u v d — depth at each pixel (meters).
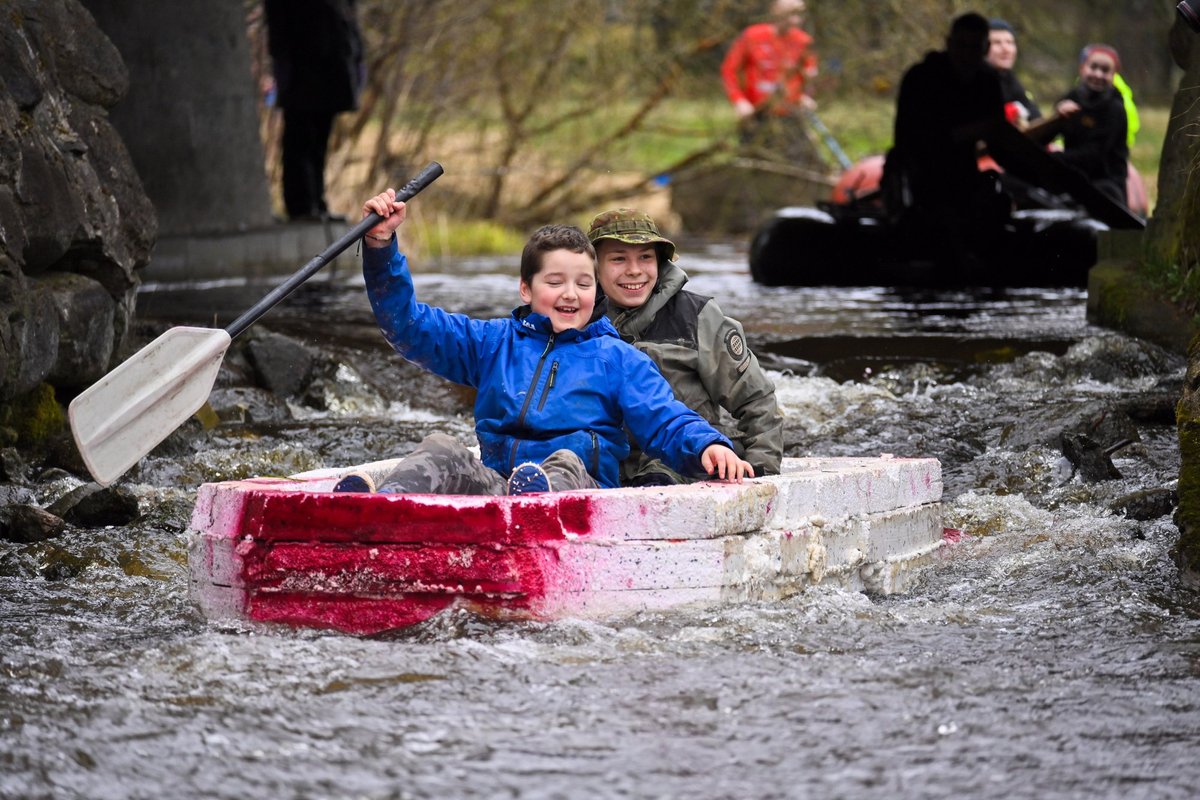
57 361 17.30
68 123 18.08
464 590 10.42
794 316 27.86
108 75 19.34
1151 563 12.94
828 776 8.02
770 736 8.61
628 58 56.31
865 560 11.95
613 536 10.46
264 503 10.61
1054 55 62.00
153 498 15.50
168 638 10.72
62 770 8.07
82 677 9.66
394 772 8.06
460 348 12.63
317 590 10.55
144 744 8.46
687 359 13.41
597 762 8.20
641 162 60.12
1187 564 12.37
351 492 10.78
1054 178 31.84
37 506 14.24
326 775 8.02
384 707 9.05
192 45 32.84
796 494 11.32
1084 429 17.66
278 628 10.64
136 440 11.70
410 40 49.12
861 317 27.59
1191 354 14.62
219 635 10.50
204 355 11.97
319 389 20.73
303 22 35.38
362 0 48.72
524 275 12.52
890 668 9.87
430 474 11.27
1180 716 8.98
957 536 14.05
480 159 56.53
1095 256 33.59
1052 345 23.06
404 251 46.94
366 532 10.45
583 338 12.39
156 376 11.77
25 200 16.44
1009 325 25.91
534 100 55.28
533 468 10.98
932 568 12.91
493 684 9.44
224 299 29.30
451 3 50.19
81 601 12.05
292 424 18.92
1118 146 36.38
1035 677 9.71
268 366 20.86
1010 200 34.12
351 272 37.72
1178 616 11.34
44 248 16.92
